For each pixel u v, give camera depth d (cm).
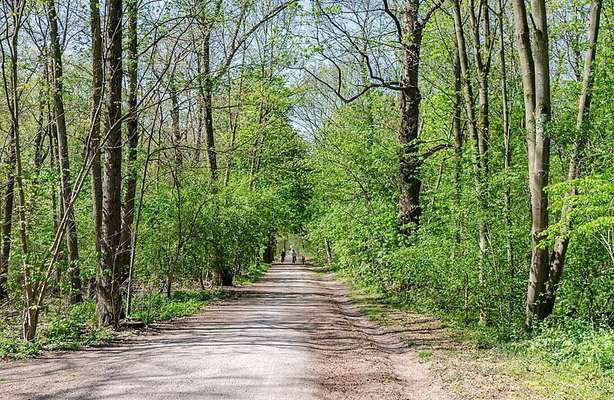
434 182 2514
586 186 1036
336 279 3584
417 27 2053
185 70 1717
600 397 748
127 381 835
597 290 1248
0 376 876
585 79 1227
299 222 4628
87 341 1215
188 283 2725
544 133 1202
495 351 1106
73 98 1566
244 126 3219
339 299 2300
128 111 1496
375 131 2556
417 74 2128
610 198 1023
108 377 862
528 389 802
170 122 2308
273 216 3300
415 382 905
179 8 1459
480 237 1386
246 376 875
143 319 1523
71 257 1802
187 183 2370
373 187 2400
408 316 1641
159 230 2186
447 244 1517
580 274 1284
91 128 1316
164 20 1455
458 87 1942
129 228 1689
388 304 1934
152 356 1040
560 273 1240
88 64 1652
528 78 1255
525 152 1748
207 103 1967
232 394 766
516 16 1255
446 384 855
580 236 1223
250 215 2722
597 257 1275
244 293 2544
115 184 1454
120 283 1474
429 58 2216
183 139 2436
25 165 1700
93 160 1348
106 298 1428
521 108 1734
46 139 2381
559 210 1248
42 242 1517
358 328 1479
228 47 2398
